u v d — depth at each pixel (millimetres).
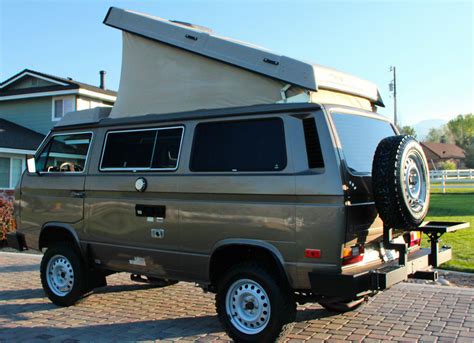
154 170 5832
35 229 7043
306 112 4875
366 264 4840
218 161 5355
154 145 5949
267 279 4902
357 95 5848
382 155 4691
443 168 62906
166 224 5629
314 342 5219
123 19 6594
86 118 6773
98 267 6473
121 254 6094
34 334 5598
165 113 6020
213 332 5656
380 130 5801
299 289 4805
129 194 6016
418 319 5984
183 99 5957
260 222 4918
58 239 7047
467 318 5980
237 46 5570
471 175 30172
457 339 5246
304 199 4684
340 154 4664
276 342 4910
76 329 5777
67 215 6652
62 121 7137
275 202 4855
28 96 23359
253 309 5055
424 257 5309
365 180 4879
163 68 6176
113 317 6266
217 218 5223
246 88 5500
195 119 5648
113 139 6379
